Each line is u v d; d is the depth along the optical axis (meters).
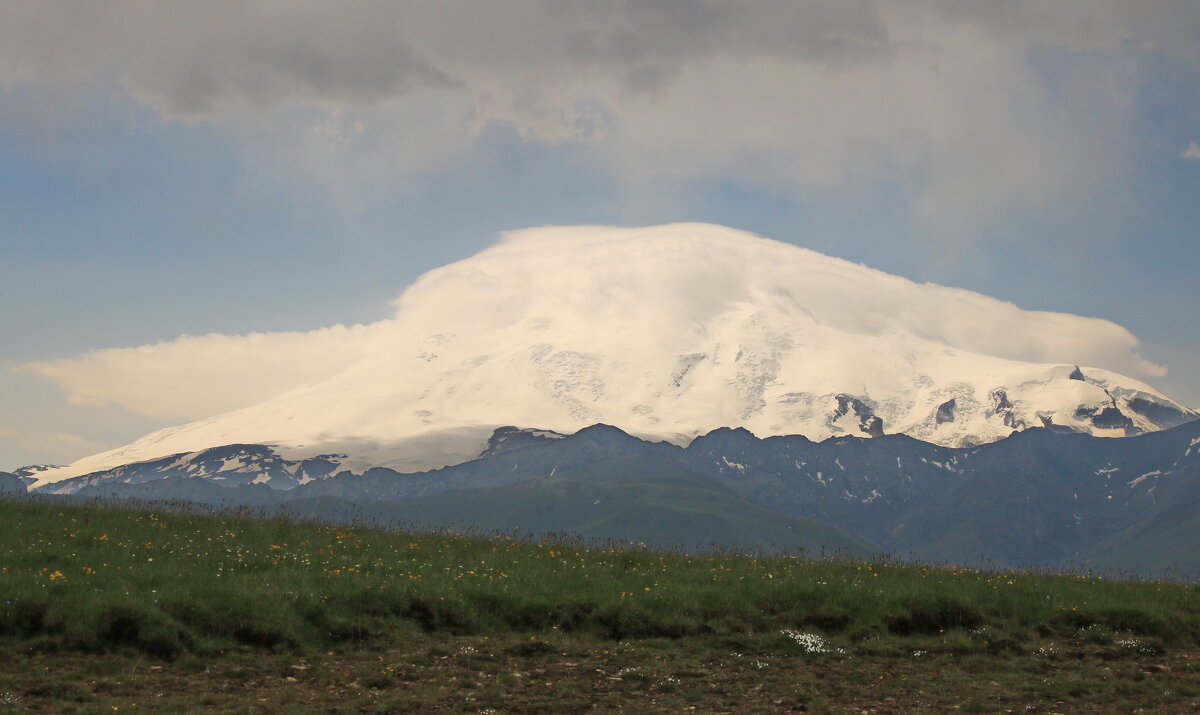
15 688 27.12
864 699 29.55
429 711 27.34
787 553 53.34
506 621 35.72
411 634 33.69
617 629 35.56
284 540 46.75
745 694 29.66
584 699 28.72
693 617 36.47
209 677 29.14
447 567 41.47
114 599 32.00
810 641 34.84
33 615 31.14
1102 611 37.97
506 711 27.58
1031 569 50.38
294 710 26.64
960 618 37.38
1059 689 30.66
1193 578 49.00
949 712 28.42
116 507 54.09
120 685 27.94
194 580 35.88
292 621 32.88
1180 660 34.44
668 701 28.88
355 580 37.06
